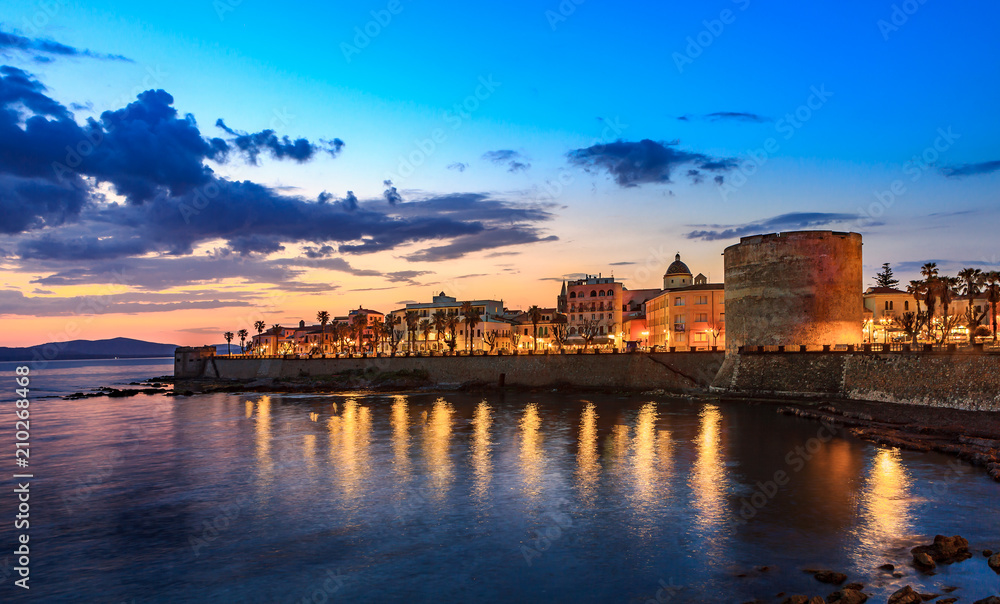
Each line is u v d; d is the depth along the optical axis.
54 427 68.19
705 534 27.52
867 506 30.88
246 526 30.14
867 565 23.53
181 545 27.73
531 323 170.25
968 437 44.34
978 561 23.52
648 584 22.59
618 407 75.06
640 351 98.06
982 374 55.31
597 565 24.44
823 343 79.38
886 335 106.81
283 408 85.06
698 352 91.75
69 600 22.50
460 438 53.47
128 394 119.38
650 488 35.22
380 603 21.69
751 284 83.88
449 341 141.75
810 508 30.78
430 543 27.27
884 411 59.44
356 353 177.88
